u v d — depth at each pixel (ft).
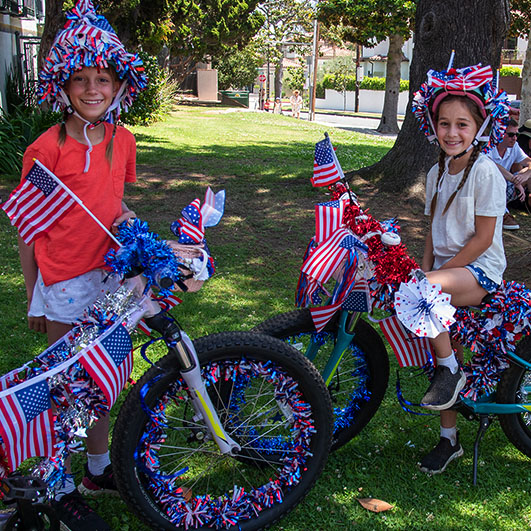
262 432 10.10
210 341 8.46
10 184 31.24
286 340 10.21
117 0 48.93
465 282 9.58
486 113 9.21
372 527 9.17
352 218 9.35
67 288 8.43
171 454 9.51
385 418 11.91
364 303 9.64
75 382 7.74
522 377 10.27
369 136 77.46
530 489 10.09
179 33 88.79
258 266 20.45
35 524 7.91
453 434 10.61
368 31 87.61
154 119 70.95
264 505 8.98
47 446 7.63
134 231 7.91
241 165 39.81
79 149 8.16
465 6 26.96
